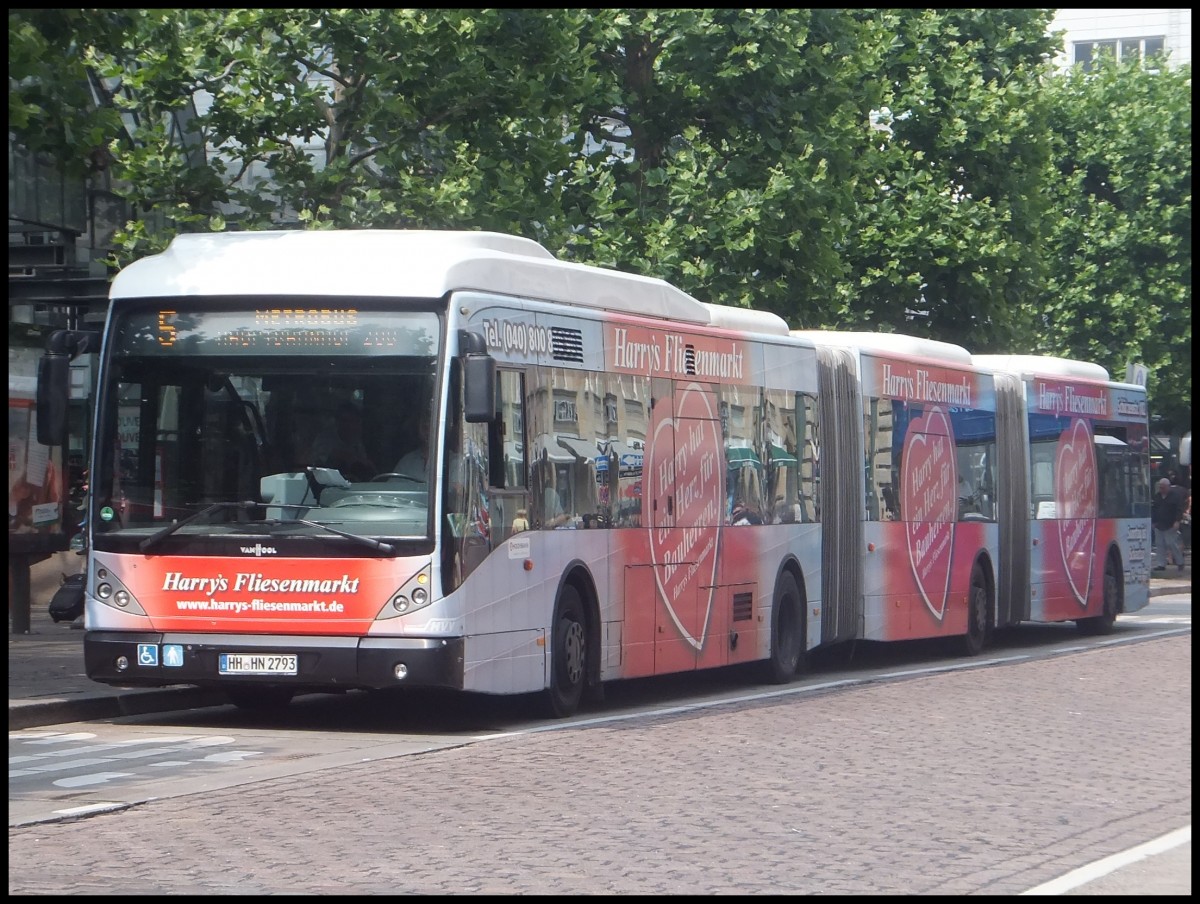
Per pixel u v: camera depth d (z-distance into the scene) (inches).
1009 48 1593.3
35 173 1117.7
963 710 655.8
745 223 1160.2
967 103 1539.1
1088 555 1155.3
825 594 850.8
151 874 333.1
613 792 443.8
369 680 561.0
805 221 1194.6
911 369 946.7
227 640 570.3
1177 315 2033.7
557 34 986.1
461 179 944.3
